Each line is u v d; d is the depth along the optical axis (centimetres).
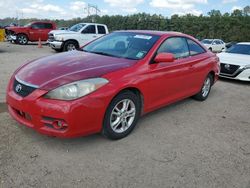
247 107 662
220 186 331
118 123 420
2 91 638
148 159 379
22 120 386
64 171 338
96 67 411
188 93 598
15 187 302
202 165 374
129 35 543
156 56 475
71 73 386
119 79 404
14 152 368
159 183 328
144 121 515
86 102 364
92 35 1744
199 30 7638
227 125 529
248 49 1082
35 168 338
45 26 2267
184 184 330
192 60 586
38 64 436
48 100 358
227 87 888
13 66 1002
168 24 8069
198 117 560
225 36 7100
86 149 391
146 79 451
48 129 365
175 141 440
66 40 1659
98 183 321
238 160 394
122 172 345
